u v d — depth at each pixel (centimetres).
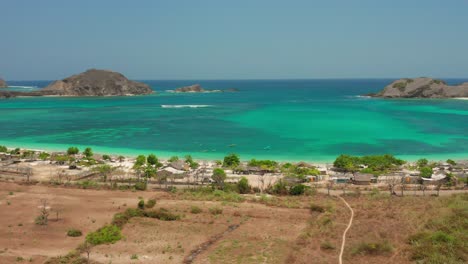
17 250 3981
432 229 4100
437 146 10231
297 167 7531
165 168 7438
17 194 5866
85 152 8444
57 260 3709
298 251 3809
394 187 6569
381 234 4056
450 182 6631
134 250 3988
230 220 4853
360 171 7262
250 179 7125
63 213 5094
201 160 8631
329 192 6291
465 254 3469
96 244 4119
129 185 6569
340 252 3688
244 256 3778
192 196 5878
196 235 4397
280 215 5028
